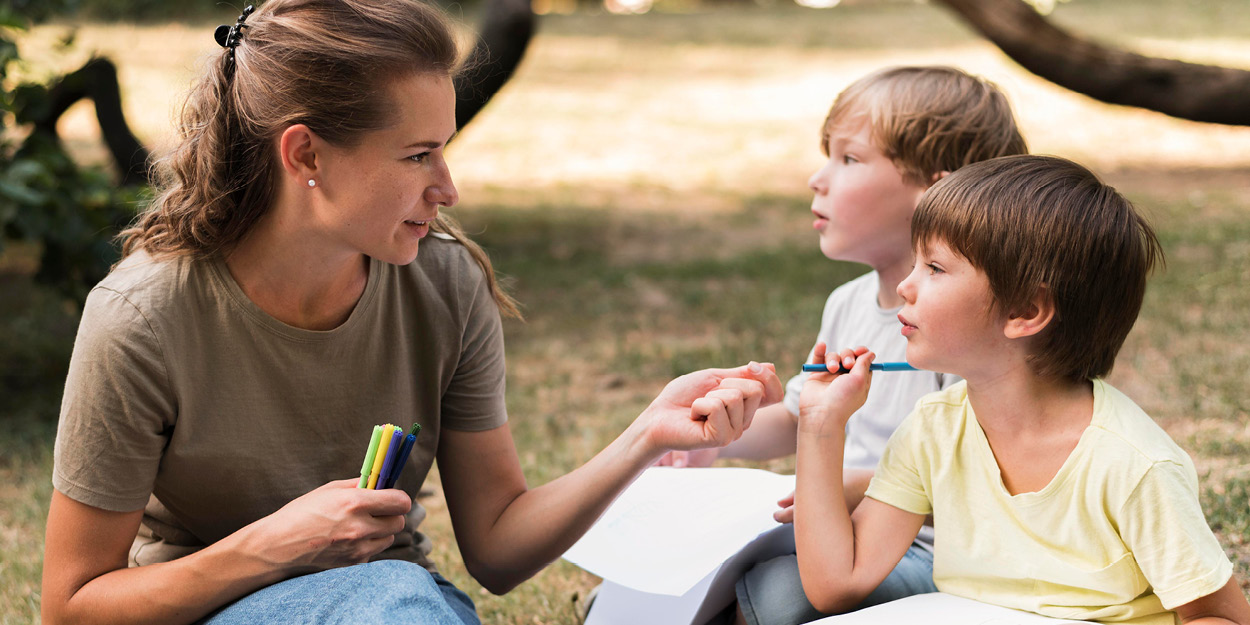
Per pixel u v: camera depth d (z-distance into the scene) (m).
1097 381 1.60
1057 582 1.56
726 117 13.10
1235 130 10.54
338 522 1.44
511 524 1.80
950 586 1.66
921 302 1.61
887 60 16.75
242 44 1.51
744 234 7.48
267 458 1.62
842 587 1.65
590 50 18.41
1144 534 1.47
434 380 1.75
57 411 4.16
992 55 16.39
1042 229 1.52
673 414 1.70
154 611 1.48
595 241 7.26
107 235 4.23
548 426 3.80
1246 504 2.54
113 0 16.61
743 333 4.88
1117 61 6.54
